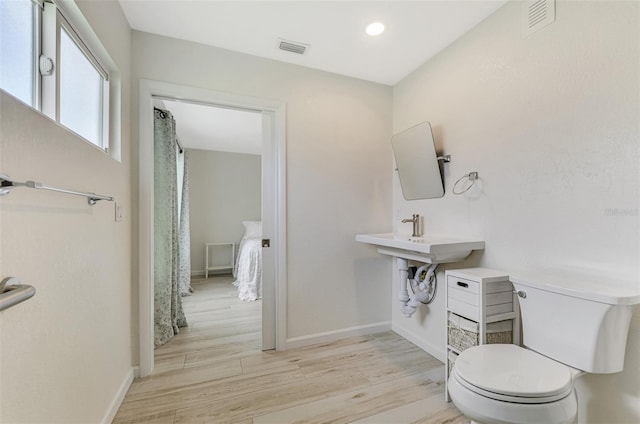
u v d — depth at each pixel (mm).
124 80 1757
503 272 1648
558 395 1014
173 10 1744
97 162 1331
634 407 1155
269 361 2115
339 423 1487
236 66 2172
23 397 828
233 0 1667
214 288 4223
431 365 2068
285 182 2311
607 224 1254
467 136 1962
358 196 2586
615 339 1109
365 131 2613
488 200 1814
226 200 5172
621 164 1208
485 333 1496
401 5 1710
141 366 1888
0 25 866
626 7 1194
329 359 2148
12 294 684
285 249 2309
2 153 731
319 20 1841
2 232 746
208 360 2127
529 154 1573
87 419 1227
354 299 2580
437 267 2213
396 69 2445
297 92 2361
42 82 1076
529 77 1573
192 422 1490
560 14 1429
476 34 1890
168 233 2471
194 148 4906
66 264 1062
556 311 1249
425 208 2344
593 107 1301
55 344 993
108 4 1491
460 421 1506
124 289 1729
